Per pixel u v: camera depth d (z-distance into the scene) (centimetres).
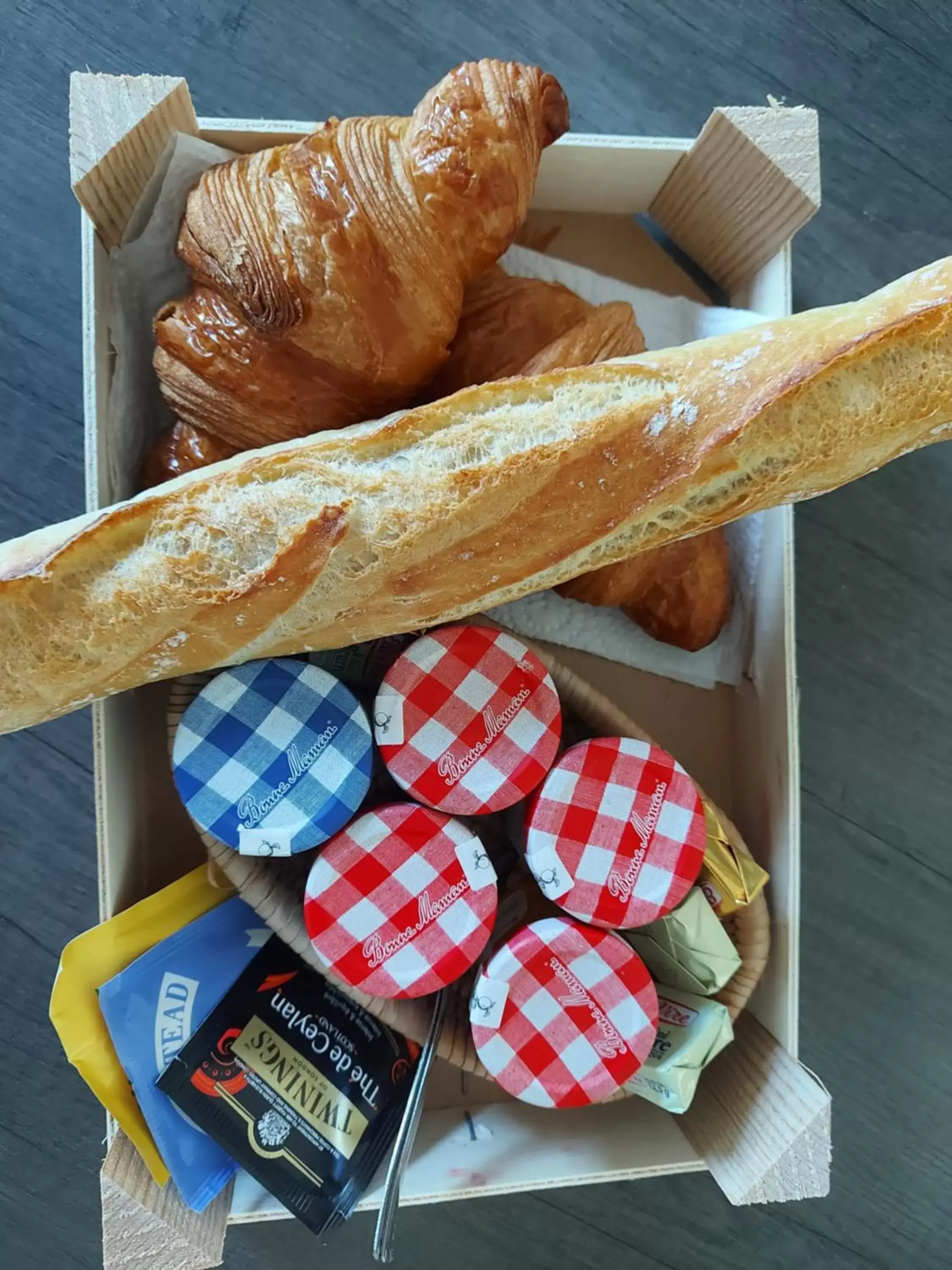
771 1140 22
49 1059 29
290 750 21
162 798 26
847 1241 31
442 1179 23
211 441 23
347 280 20
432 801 22
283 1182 22
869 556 30
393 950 21
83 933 26
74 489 28
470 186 21
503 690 22
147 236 24
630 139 24
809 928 31
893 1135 31
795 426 20
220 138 23
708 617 25
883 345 19
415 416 20
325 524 19
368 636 21
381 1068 23
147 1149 22
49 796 29
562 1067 22
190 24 28
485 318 24
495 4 29
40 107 28
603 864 22
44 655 19
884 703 30
